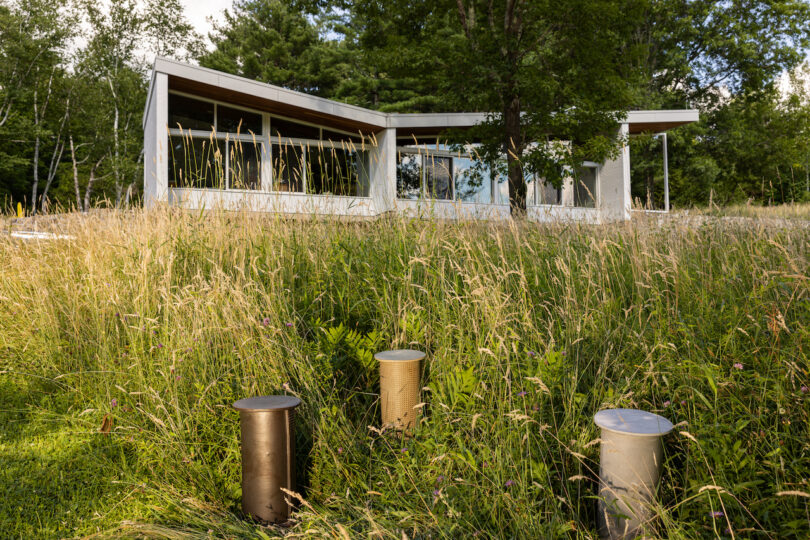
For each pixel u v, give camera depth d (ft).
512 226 15.74
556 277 13.84
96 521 8.48
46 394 13.33
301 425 10.12
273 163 55.57
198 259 16.01
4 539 8.01
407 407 10.04
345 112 56.54
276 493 8.52
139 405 10.84
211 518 8.42
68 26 104.37
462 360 10.73
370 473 9.04
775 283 10.55
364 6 45.24
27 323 16.07
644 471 7.13
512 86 40.34
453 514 7.22
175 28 106.63
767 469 7.20
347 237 17.35
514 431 8.18
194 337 11.71
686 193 98.32
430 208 17.72
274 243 16.06
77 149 113.60
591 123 42.16
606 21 39.60
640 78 44.62
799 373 8.14
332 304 13.46
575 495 7.97
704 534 6.63
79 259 17.94
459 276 13.64
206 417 10.38
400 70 46.44
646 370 9.65
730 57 108.27
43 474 9.92
